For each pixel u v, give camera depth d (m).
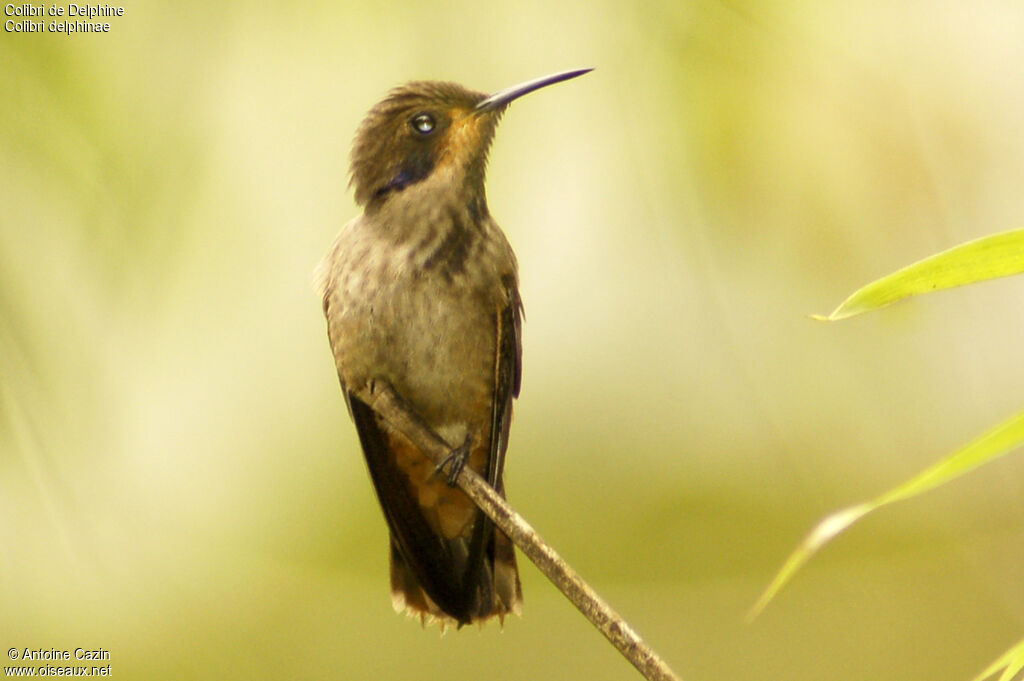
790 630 11.40
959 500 11.56
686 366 9.39
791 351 8.66
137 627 10.33
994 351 8.64
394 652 11.46
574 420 10.30
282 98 5.86
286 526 10.84
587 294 9.02
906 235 6.63
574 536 10.67
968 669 11.23
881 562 11.70
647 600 10.88
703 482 10.41
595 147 6.76
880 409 9.02
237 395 9.29
